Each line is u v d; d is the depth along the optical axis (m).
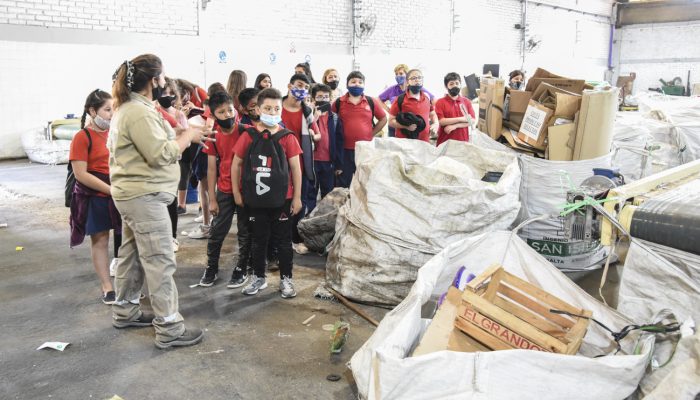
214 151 3.60
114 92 2.61
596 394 1.84
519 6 15.49
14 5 8.02
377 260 3.24
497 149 4.08
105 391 2.42
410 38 12.77
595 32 18.39
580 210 2.41
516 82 6.74
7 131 8.60
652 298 2.16
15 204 6.02
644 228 2.12
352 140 4.72
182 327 2.86
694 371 1.76
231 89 4.91
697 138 6.18
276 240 3.47
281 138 3.30
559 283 2.51
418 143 4.09
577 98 3.72
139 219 2.68
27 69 8.50
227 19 9.75
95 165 3.15
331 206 4.33
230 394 2.40
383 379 1.88
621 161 5.67
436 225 3.15
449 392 1.86
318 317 3.20
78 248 4.52
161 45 9.14
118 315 3.03
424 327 2.39
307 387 2.46
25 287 3.65
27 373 2.56
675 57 17.84
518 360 1.86
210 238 3.65
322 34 11.12
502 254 2.67
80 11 8.48
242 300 3.44
